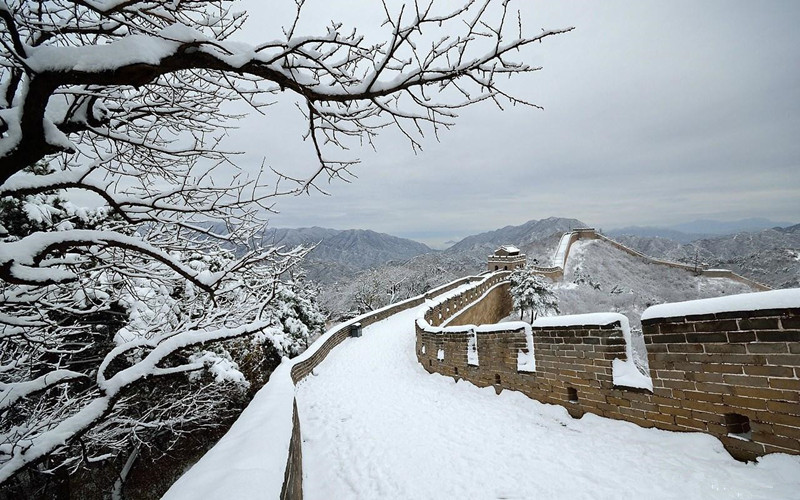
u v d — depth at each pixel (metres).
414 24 2.44
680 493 3.38
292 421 4.45
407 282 65.00
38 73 2.11
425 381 10.22
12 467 2.81
